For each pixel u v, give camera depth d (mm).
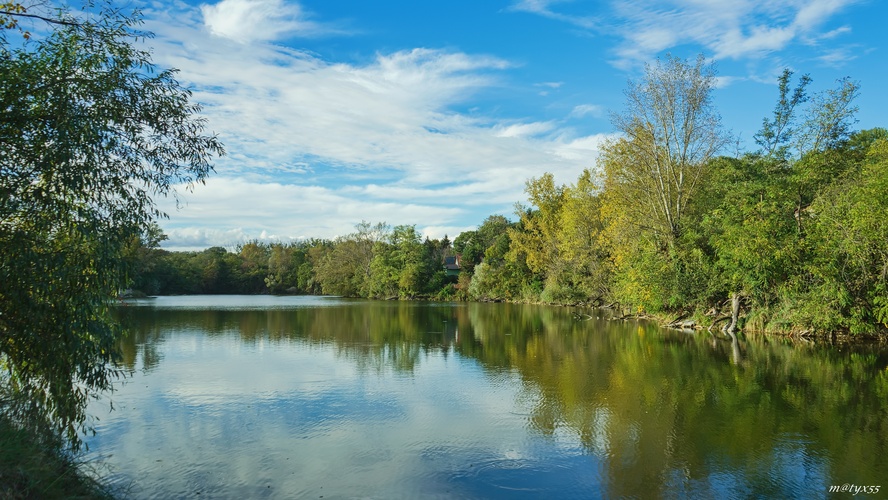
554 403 13523
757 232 24594
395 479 8773
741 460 9625
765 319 26906
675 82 32344
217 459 9594
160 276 90500
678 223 32469
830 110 30188
